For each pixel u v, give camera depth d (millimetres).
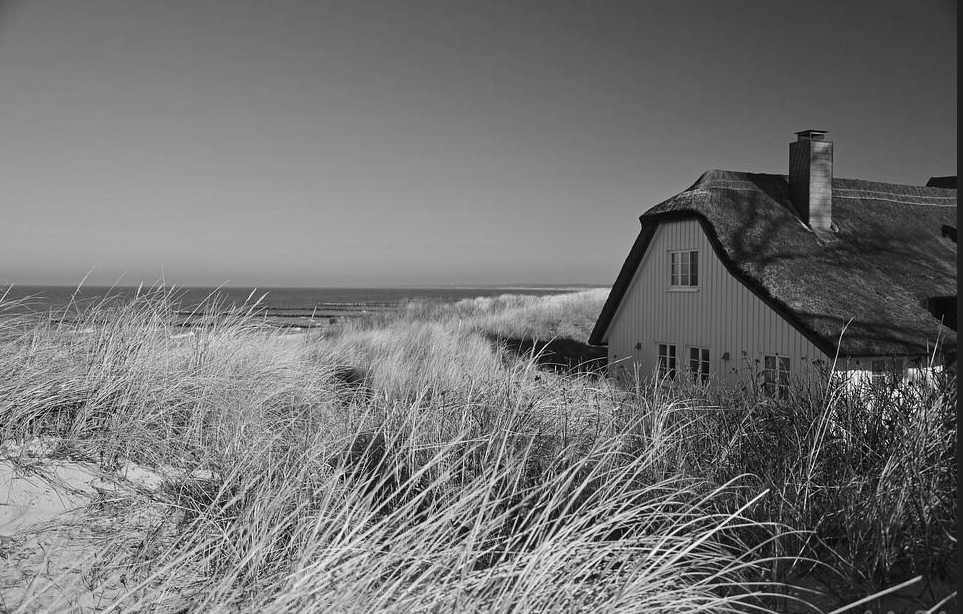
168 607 2480
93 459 3600
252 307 6715
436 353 9797
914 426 4055
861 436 4270
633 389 5527
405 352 11180
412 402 4707
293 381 5926
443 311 29984
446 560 2662
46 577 2594
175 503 3277
